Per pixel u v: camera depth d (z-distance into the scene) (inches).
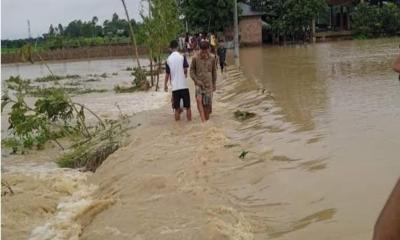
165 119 522.0
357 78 700.7
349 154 320.2
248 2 2165.4
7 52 2539.4
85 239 237.0
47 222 269.0
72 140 464.4
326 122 423.8
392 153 311.3
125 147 398.6
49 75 1486.2
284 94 616.4
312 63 1031.6
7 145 442.9
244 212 248.4
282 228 226.7
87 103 737.0
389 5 2009.1
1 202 293.3
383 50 1264.8
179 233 221.6
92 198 305.9
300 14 2011.6
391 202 72.4
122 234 229.9
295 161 320.5
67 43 2709.2
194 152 358.0
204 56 481.7
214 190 279.4
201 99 483.5
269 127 433.1
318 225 224.1
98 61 2327.8
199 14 1989.4
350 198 249.0
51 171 377.7
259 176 298.7
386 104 472.1
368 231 210.5
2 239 246.1
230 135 415.8
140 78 891.4
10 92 835.4
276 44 2098.9
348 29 2194.9
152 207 256.4
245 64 1151.6
